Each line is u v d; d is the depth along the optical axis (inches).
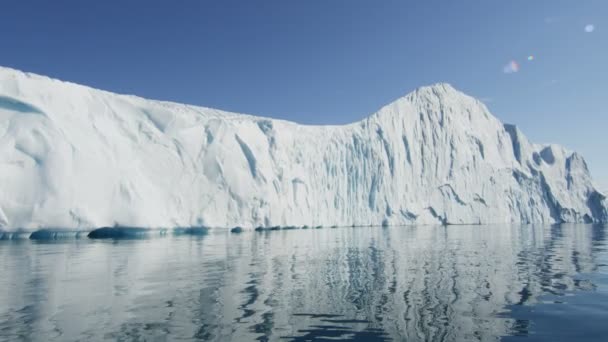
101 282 359.6
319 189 1589.6
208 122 1312.7
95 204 884.6
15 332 216.1
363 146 1761.8
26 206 791.7
